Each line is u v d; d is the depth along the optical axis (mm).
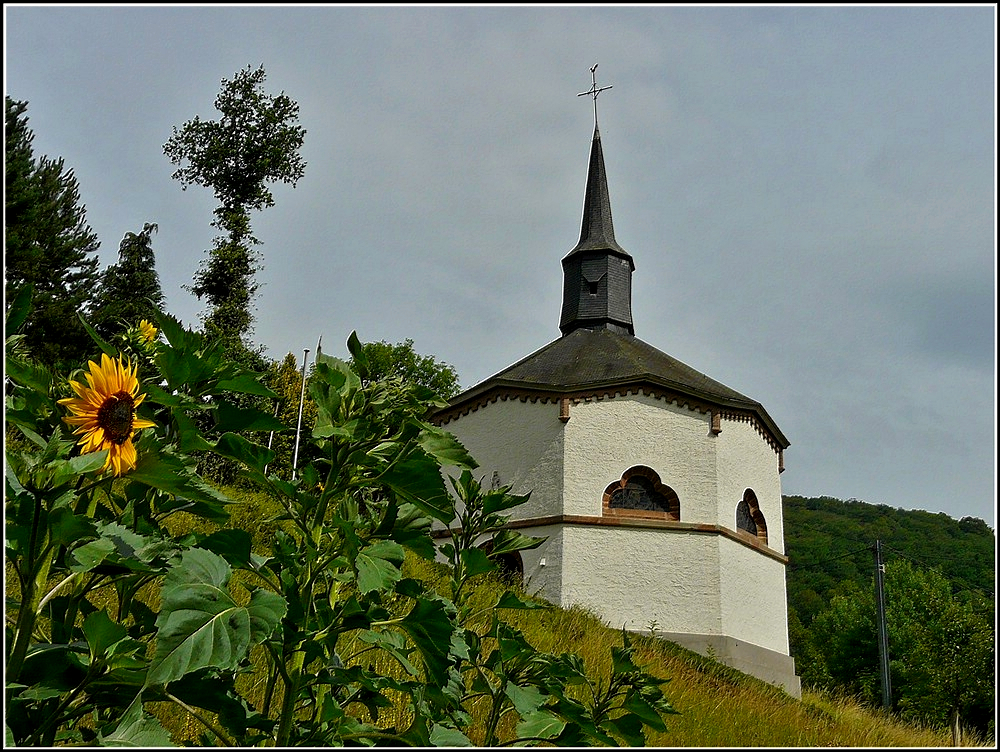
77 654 2738
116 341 3262
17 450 2691
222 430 3168
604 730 3867
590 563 22562
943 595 48188
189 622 2529
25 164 29281
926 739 13016
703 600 22516
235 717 2887
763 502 25625
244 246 36219
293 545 3225
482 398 25672
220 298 35438
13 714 2607
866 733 12516
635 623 22094
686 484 23594
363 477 3143
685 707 10938
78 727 3008
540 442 24047
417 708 3246
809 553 60250
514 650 3826
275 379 24984
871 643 51938
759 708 12422
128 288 40875
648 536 22922
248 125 36938
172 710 4953
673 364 27703
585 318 29031
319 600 3160
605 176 31609
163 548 2777
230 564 3164
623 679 4062
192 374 3035
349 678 3145
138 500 3074
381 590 3023
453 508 3121
